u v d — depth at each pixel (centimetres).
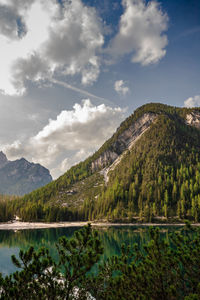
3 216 14025
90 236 1074
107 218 13325
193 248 1074
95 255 1011
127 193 15988
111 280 1215
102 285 1208
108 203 14888
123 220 12638
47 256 1043
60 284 1026
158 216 12712
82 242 1066
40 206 15738
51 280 1012
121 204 14562
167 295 953
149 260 1123
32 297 948
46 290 985
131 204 14138
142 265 1145
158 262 1080
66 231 10256
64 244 1084
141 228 10362
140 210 13588
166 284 1017
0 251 5472
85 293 1144
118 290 1143
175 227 9919
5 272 3625
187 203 12962
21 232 9894
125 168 19950
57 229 11181
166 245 1116
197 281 947
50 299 970
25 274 970
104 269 1378
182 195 13475
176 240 1123
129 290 1112
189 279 992
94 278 1245
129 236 7556
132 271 1155
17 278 971
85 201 16638
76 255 1042
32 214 14375
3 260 4531
